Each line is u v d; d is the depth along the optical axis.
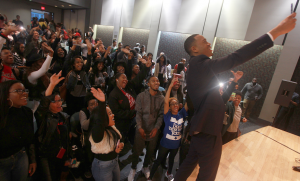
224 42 6.68
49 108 1.82
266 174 2.27
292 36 5.01
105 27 11.34
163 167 2.74
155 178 2.52
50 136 1.79
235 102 2.79
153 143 2.41
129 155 2.94
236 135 3.16
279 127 5.40
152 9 8.60
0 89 1.46
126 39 10.20
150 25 8.74
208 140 1.20
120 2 10.01
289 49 5.06
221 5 6.46
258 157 2.64
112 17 10.53
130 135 3.01
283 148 2.97
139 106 2.44
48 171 1.85
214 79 1.11
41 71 2.57
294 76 5.10
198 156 1.28
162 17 8.26
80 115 2.43
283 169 2.41
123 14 9.93
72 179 2.26
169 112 2.37
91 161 2.26
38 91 2.77
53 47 4.52
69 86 2.97
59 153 1.91
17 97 1.52
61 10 15.23
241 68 6.18
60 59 3.86
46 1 12.02
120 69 3.72
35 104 3.02
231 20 6.26
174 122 2.32
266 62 5.70
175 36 8.09
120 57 5.05
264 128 3.77
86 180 2.29
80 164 2.41
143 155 3.01
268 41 0.87
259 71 5.85
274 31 0.88
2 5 12.44
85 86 3.18
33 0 12.41
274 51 5.54
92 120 1.93
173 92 3.09
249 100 5.39
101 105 1.51
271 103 5.43
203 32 6.98
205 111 1.13
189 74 1.16
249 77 6.05
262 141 3.15
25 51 4.04
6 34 2.31
